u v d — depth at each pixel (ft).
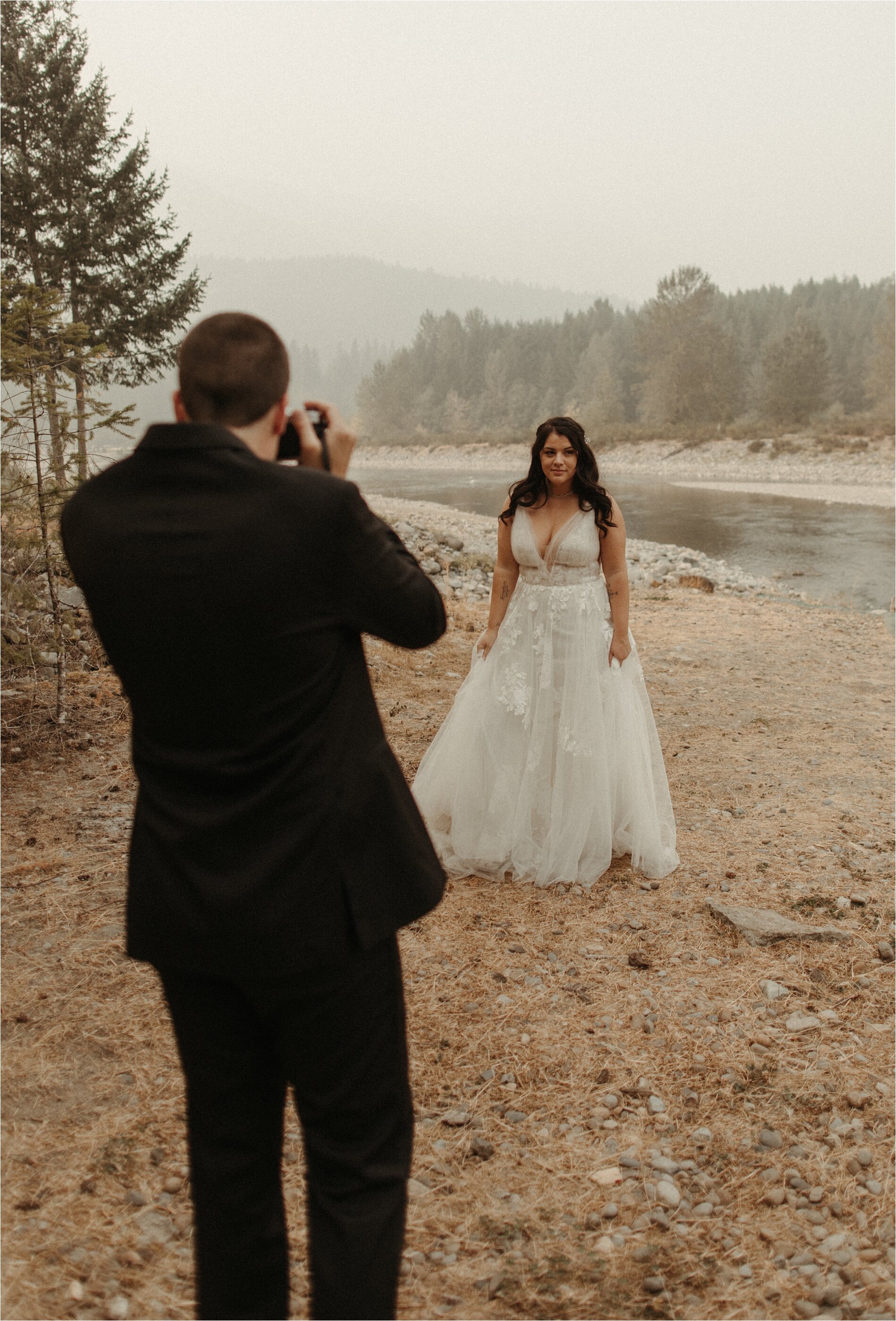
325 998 4.45
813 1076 8.55
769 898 12.04
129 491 4.33
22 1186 6.79
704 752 18.29
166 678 4.22
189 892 4.30
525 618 12.83
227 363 4.44
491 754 12.80
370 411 374.02
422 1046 8.82
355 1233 4.50
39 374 13.98
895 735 19.81
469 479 170.50
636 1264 6.50
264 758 4.27
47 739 15.70
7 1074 7.94
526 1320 6.01
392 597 4.44
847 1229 6.85
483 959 10.44
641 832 12.81
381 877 4.58
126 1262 6.21
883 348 209.77
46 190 64.44
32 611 16.87
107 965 9.57
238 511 4.14
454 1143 7.63
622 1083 8.41
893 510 86.63
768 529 73.26
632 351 336.90
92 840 12.24
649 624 32.35
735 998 9.78
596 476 12.61
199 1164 4.70
